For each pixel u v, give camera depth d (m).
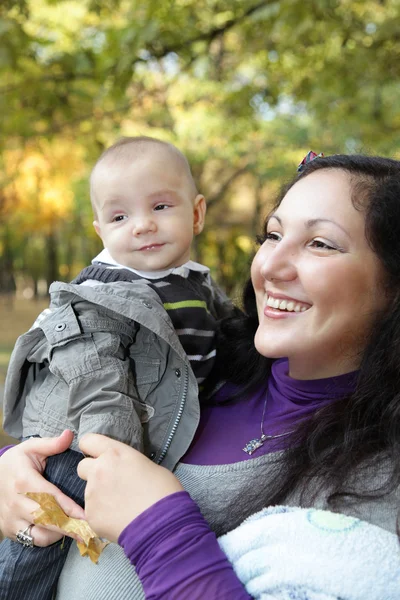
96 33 6.69
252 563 1.24
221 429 1.75
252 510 1.45
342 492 1.34
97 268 2.01
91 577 1.55
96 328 1.70
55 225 22.72
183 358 1.69
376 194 1.49
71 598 1.58
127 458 1.42
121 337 1.74
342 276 1.47
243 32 6.82
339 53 6.72
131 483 1.36
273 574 1.20
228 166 16.09
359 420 1.49
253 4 6.04
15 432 1.92
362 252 1.48
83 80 6.78
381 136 8.01
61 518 1.50
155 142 2.09
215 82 11.30
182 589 1.21
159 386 1.75
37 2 7.67
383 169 1.55
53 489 1.57
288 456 1.49
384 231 1.47
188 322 1.93
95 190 2.07
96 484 1.38
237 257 18.41
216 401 1.87
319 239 1.50
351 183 1.52
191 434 1.70
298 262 1.51
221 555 1.26
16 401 1.88
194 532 1.26
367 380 1.51
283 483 1.45
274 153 14.41
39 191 17.73
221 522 1.52
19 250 31.11
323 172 1.58
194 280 2.09
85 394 1.65
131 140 2.11
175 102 12.00
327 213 1.49
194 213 2.20
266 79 8.23
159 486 1.35
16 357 1.80
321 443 1.48
